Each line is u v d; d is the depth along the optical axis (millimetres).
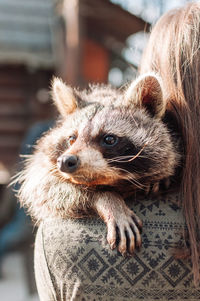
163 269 625
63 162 708
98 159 725
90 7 2146
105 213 666
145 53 768
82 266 641
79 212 712
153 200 665
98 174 719
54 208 739
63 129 791
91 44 2811
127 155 735
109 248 639
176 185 702
